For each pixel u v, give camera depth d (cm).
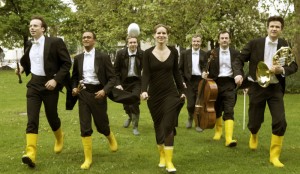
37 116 582
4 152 683
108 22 2289
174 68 563
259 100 620
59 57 595
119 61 821
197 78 848
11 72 3372
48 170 573
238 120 998
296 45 1747
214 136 788
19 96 1588
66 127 906
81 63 608
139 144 738
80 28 3114
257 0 1516
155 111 563
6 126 920
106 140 764
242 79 628
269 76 582
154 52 552
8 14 3931
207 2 1404
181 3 1441
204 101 729
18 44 4225
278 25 598
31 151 575
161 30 551
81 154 666
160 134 580
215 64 751
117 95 621
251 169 575
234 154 663
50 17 3753
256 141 688
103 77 605
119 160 629
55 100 604
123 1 2031
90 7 2602
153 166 595
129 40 814
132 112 820
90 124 598
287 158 637
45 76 588
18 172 566
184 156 651
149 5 1488
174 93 555
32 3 3856
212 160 627
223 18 1628
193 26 1459
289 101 1406
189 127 896
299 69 1747
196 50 850
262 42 615
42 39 590
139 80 819
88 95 601
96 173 561
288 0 1488
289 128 884
